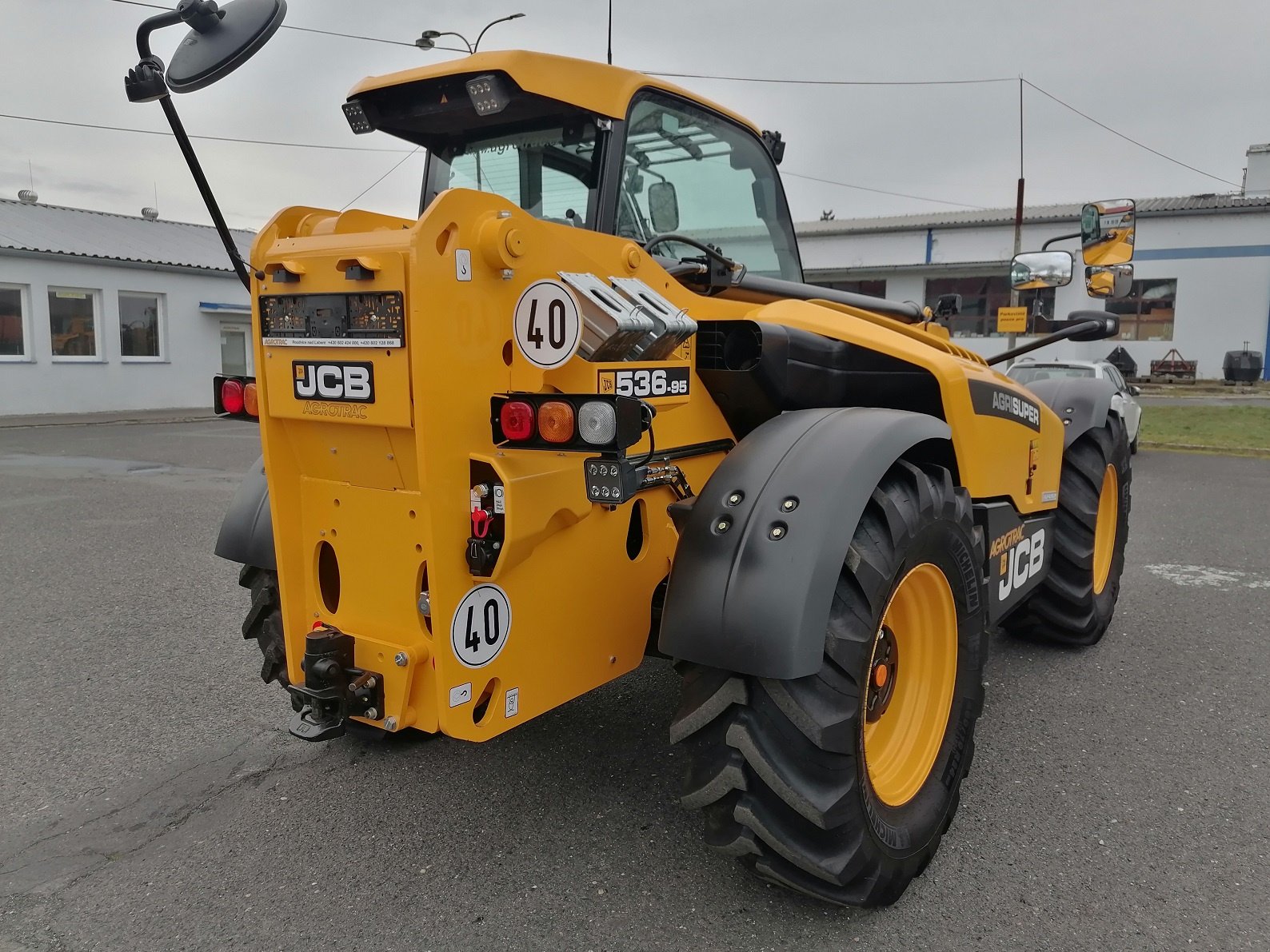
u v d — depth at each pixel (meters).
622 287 2.36
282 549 2.47
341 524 2.39
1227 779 3.21
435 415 2.07
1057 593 4.38
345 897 2.50
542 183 2.86
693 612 2.18
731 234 3.38
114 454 12.31
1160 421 17.03
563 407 2.01
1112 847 2.76
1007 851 2.74
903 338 3.13
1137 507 8.82
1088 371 12.02
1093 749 3.45
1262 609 5.33
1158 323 26.42
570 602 2.45
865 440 2.38
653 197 2.98
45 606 5.21
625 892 2.51
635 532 2.67
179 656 4.41
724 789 2.20
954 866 2.65
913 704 2.73
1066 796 3.08
